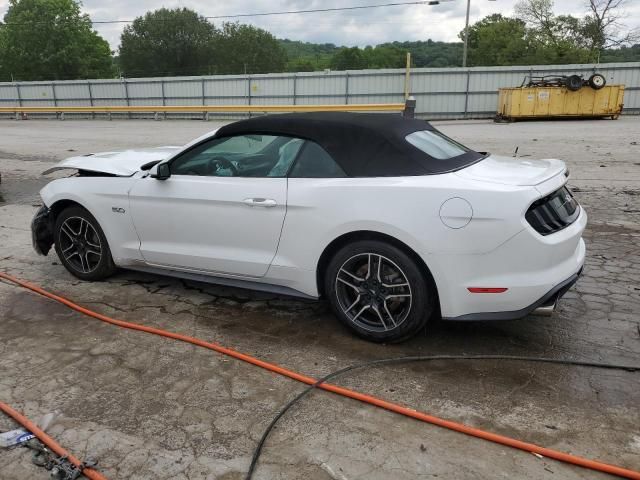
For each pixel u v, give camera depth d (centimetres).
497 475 237
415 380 315
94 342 370
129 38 7775
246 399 300
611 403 288
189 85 3362
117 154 519
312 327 388
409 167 338
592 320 388
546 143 1534
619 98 2502
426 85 3003
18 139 1995
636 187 868
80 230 475
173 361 343
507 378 314
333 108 2667
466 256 316
